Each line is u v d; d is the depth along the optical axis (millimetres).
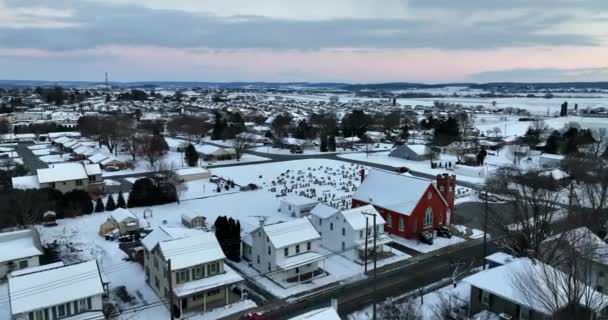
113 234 56688
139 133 120875
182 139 149625
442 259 51375
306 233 46781
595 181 70875
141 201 71875
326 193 81500
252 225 57875
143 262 48875
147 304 39938
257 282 44812
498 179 76688
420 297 41438
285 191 82500
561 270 36250
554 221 53125
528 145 133250
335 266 49094
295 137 154875
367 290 43406
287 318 38000
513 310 34312
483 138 154500
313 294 42500
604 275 38781
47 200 62906
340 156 124938
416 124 194500
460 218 66562
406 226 57250
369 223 52094
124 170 99938
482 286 35906
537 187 59562
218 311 39031
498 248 54594
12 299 32094
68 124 180750
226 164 109875
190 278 39250
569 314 27703
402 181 61719
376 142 152500
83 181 76688
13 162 95438
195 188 84438
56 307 32969
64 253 51000
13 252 45188
